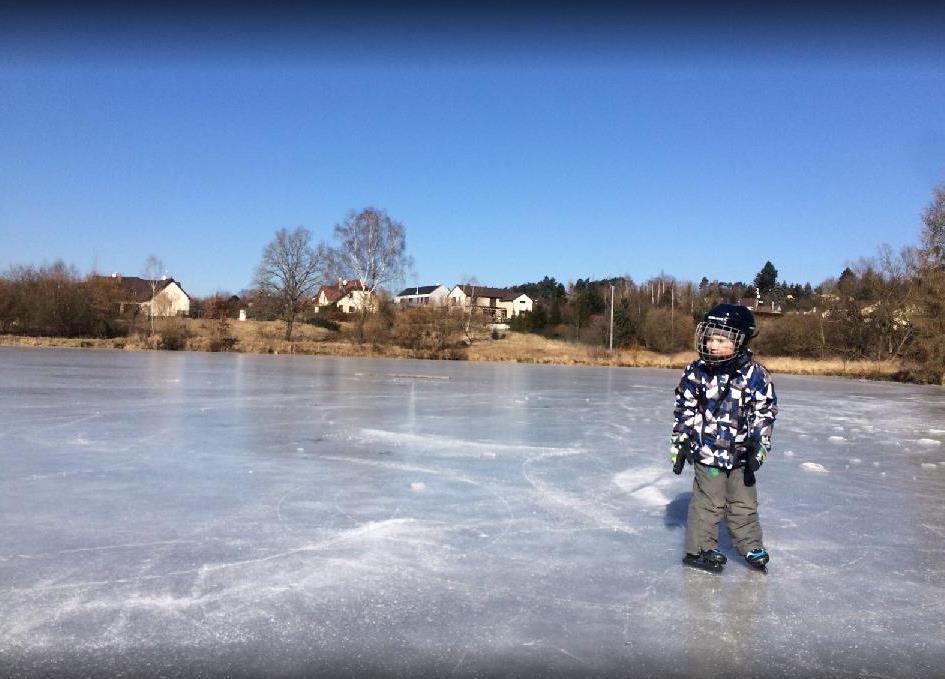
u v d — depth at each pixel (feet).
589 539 11.37
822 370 90.22
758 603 8.73
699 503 10.07
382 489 14.55
